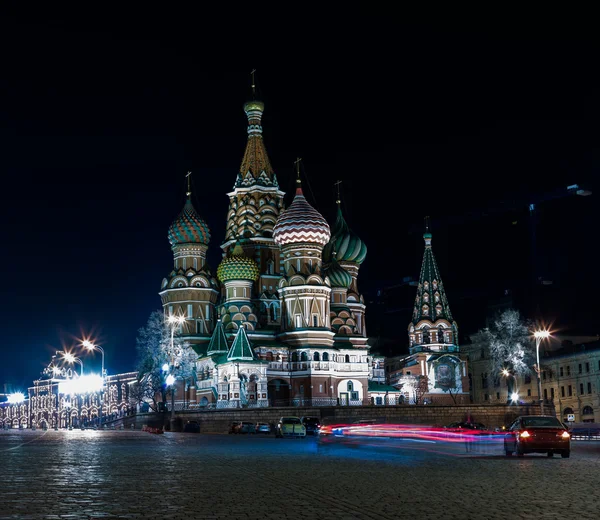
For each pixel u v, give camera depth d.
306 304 142.38
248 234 155.00
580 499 20.75
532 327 165.38
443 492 22.55
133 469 31.47
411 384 153.62
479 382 178.38
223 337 140.38
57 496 21.45
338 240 162.12
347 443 61.38
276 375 139.12
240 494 22.03
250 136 163.00
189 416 120.75
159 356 140.25
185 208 154.50
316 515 17.83
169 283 150.12
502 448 50.88
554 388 150.88
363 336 151.75
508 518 17.34
